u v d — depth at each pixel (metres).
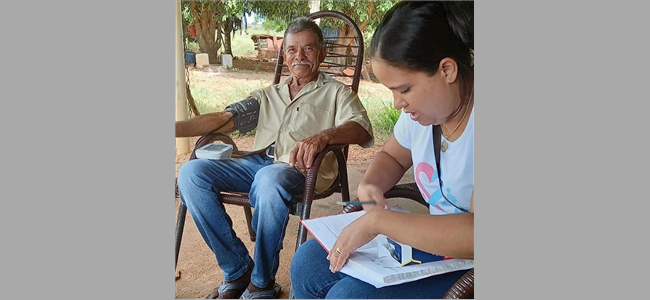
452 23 1.29
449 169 1.45
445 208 1.50
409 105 1.35
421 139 1.50
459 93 1.36
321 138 2.07
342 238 1.34
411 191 1.70
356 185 3.12
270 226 2.04
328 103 2.40
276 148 2.37
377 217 1.30
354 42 5.01
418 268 1.26
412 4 1.29
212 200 2.11
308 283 1.46
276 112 2.45
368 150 3.85
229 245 2.12
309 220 1.54
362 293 1.26
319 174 2.24
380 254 1.35
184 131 2.29
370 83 5.15
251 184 2.26
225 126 2.36
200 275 2.26
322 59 2.44
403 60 1.28
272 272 2.08
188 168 2.13
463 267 1.27
